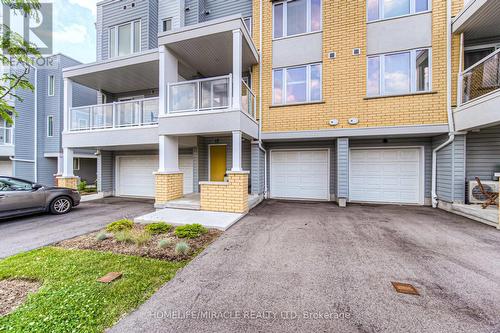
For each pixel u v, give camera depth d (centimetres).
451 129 670
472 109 597
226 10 964
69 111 924
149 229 479
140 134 821
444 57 684
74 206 746
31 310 228
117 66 818
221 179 955
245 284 281
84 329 203
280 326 209
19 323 209
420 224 548
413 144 800
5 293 260
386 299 249
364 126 752
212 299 250
